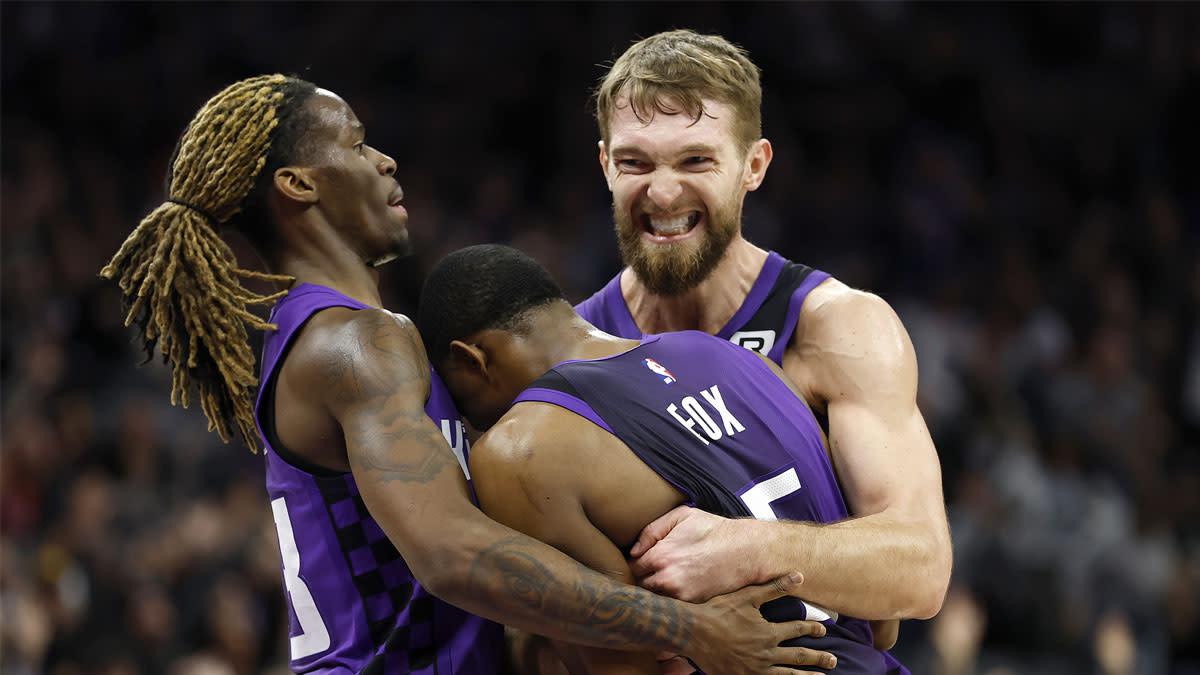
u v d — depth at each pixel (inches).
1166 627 477.4
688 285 188.1
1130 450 583.2
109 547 459.2
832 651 157.9
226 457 506.9
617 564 149.1
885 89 785.6
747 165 187.6
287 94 171.3
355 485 162.2
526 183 727.7
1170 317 713.0
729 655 148.0
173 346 169.9
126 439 506.9
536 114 750.5
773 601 155.1
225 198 167.3
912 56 795.4
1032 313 673.6
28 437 506.9
